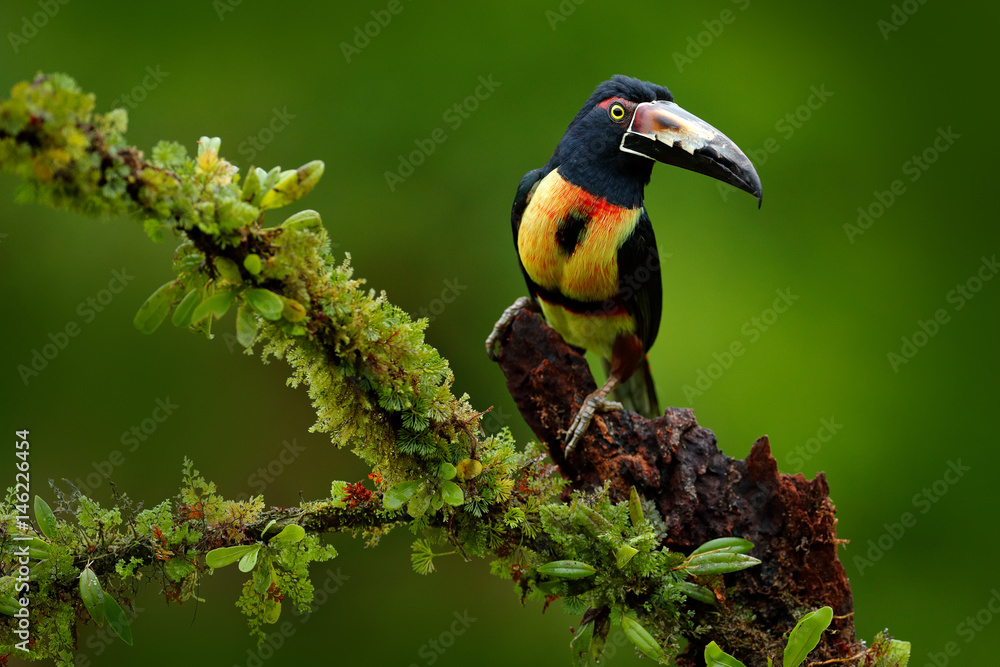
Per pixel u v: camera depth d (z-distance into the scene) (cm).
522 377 574
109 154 353
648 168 657
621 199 646
